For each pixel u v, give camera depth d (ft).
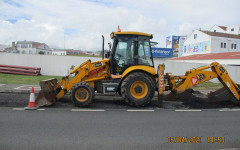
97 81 24.85
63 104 23.84
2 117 18.04
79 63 58.49
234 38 151.53
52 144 12.66
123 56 24.58
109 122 17.47
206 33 152.05
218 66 25.17
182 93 28.09
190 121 18.56
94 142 13.16
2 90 30.66
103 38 26.86
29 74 54.65
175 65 59.52
